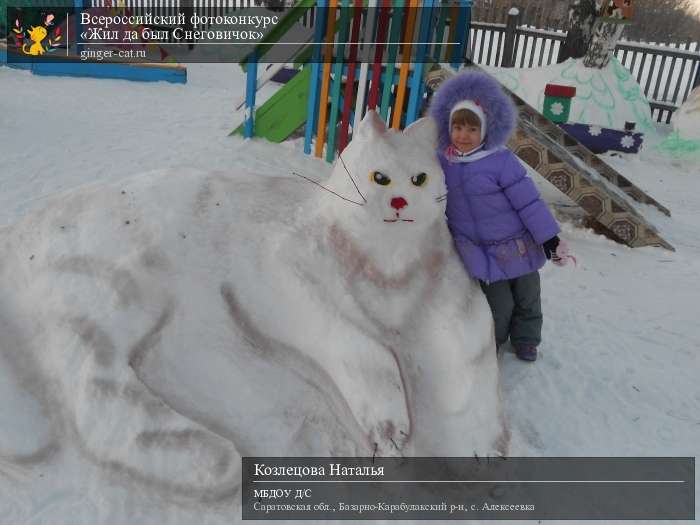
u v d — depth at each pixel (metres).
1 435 2.18
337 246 2.43
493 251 2.79
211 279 2.44
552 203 6.75
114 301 2.34
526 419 2.92
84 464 2.22
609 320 4.21
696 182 8.98
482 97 2.63
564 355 3.56
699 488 2.61
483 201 2.73
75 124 7.31
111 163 5.96
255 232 2.54
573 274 5.02
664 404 3.22
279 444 2.37
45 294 2.41
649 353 3.78
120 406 2.19
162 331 2.36
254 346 2.45
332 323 2.37
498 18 20.27
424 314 2.46
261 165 6.46
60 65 10.46
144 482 2.13
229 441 2.21
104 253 2.43
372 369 2.30
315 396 2.47
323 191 2.59
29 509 2.13
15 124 6.92
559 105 9.90
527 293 3.13
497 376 2.51
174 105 9.21
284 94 6.98
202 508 2.18
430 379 2.44
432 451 2.39
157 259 2.40
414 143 2.42
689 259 5.66
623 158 9.90
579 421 2.96
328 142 6.73
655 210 7.23
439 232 2.58
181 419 2.19
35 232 2.57
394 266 2.43
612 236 5.97
